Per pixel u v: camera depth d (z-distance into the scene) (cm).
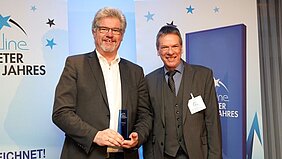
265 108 296
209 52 282
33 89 253
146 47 273
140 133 206
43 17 255
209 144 215
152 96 222
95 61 205
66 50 260
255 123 287
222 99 281
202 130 217
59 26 258
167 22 276
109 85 205
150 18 273
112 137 189
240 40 286
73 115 192
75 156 197
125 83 209
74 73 199
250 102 286
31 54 252
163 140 214
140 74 221
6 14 248
